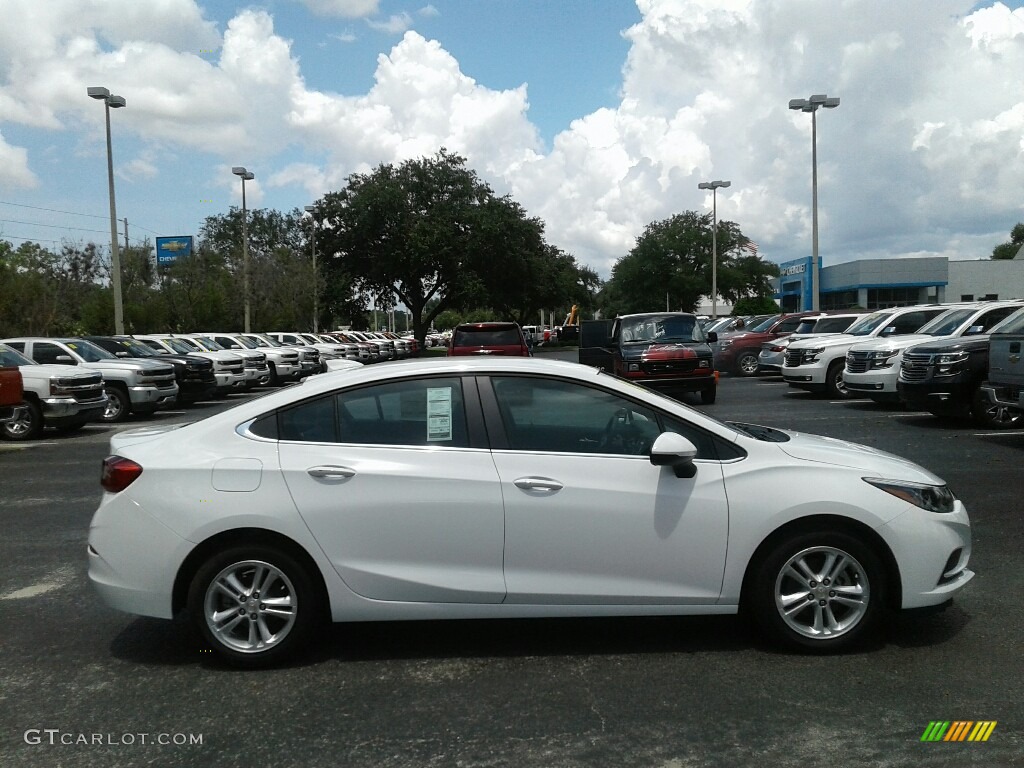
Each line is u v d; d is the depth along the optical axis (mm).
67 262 33875
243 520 4234
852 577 4391
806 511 4277
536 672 4273
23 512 8312
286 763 3426
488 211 55500
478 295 53500
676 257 64812
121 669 4422
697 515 4285
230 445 4383
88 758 3494
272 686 4164
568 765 3363
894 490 4355
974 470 9219
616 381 4570
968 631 4707
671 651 4508
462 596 4297
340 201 55656
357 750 3516
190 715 3867
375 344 41250
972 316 14680
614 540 4289
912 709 3783
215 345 26312
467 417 4438
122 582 4305
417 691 4074
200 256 40188
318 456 4332
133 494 4316
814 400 17953
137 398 17250
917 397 12898
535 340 66438
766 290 69125
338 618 4312
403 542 4277
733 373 27609
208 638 4320
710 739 3547
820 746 3471
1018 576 5668
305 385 4559
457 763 3393
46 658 4590
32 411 14328
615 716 3771
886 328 17797
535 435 4426
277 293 43844
